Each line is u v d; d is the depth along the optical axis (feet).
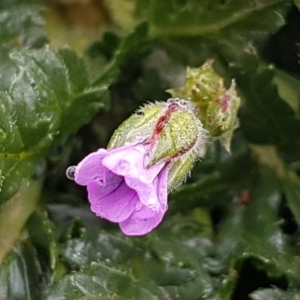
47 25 0.32
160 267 0.29
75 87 0.30
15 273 0.29
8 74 0.30
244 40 0.31
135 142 0.25
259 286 0.29
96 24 0.33
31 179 0.30
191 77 0.29
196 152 0.27
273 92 0.30
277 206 0.31
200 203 0.31
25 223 0.30
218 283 0.29
